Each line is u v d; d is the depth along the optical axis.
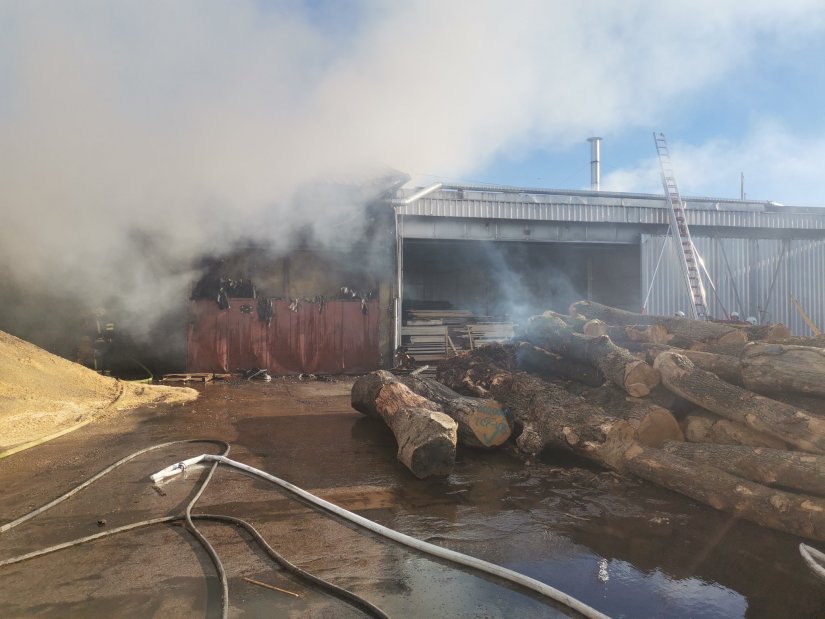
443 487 4.42
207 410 7.78
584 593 2.74
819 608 2.60
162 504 3.96
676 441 4.57
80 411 7.34
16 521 3.53
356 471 4.86
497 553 3.19
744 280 14.49
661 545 3.29
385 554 3.16
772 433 3.94
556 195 14.04
